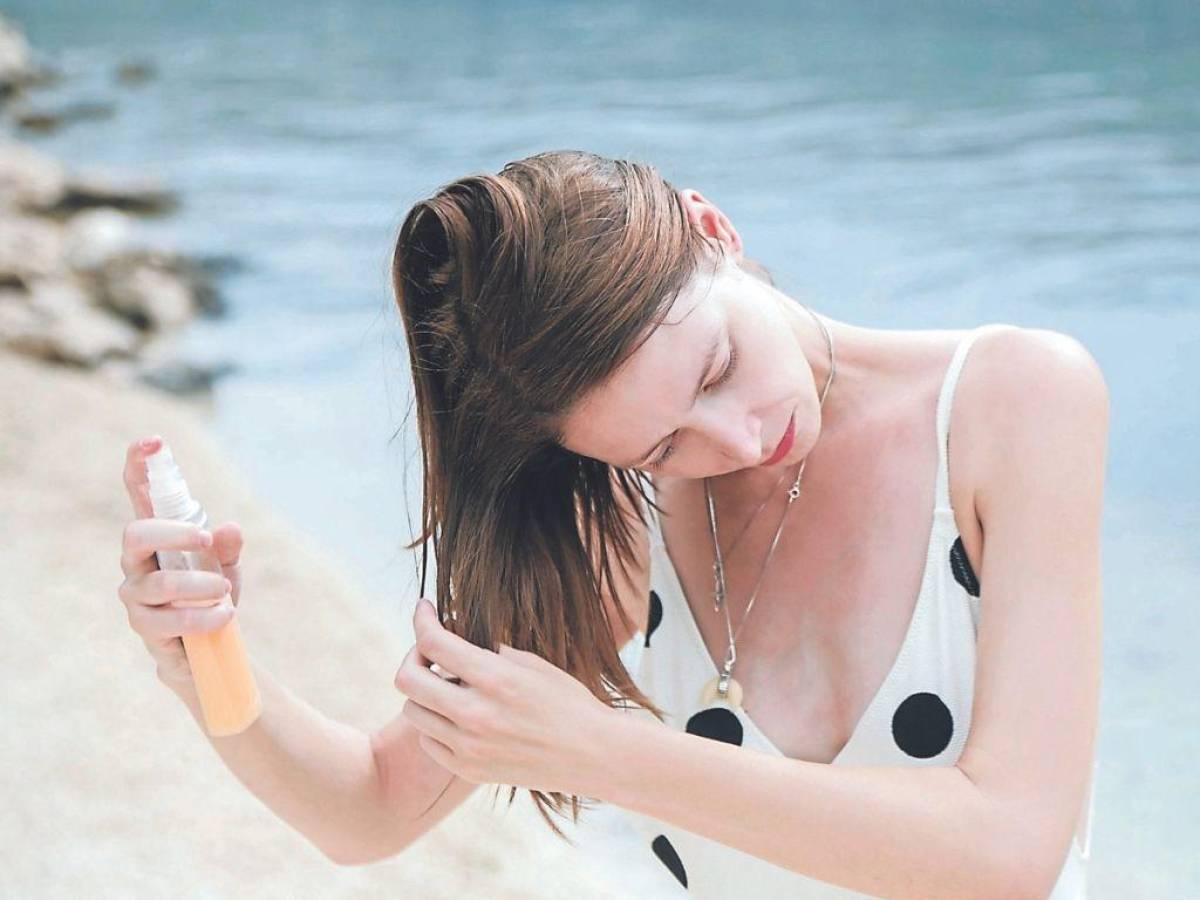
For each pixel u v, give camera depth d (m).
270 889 3.19
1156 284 6.63
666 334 1.66
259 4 18.42
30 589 4.51
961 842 1.66
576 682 1.70
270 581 4.72
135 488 1.80
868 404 1.92
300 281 8.12
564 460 1.89
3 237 8.29
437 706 1.70
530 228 1.66
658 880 3.41
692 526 2.04
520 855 3.45
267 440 6.06
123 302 7.66
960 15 14.14
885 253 7.37
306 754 1.99
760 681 1.98
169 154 10.98
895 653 1.88
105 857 3.23
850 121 10.30
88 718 3.78
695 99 11.41
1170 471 4.93
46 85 13.70
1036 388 1.79
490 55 14.06
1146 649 4.03
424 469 1.90
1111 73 11.20
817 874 1.68
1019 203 8.04
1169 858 3.28
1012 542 1.77
